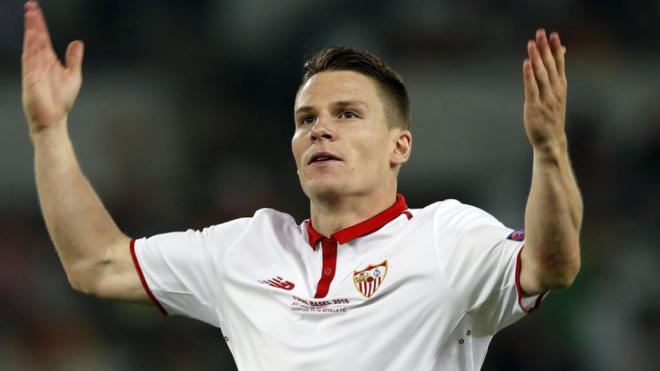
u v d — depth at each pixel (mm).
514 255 12336
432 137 40656
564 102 11781
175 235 14750
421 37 43094
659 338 34562
